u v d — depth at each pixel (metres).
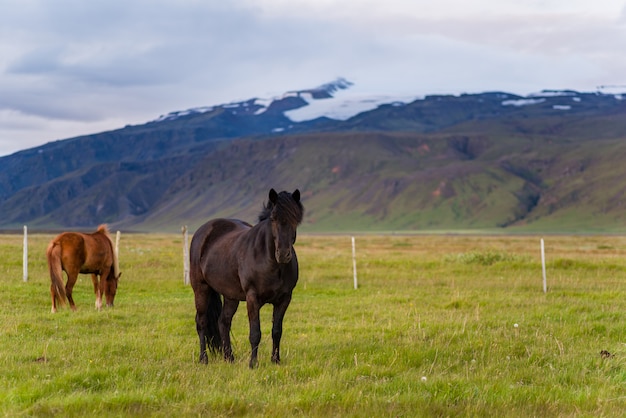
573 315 15.91
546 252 52.22
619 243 89.31
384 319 15.72
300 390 8.86
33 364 10.49
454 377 9.55
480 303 18.34
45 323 14.95
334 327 14.51
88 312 16.56
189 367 10.51
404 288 23.52
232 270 10.91
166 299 20.28
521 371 10.00
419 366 10.61
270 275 10.25
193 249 12.07
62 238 17.03
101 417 7.67
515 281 25.50
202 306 11.73
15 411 7.89
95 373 9.69
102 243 17.81
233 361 11.13
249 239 10.66
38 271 26.09
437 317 15.56
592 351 11.45
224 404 8.21
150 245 56.12
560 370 10.16
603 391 8.79
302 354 11.45
